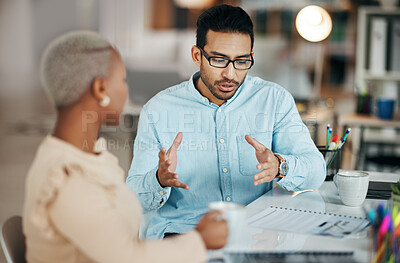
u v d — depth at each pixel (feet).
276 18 24.85
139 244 2.93
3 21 33.53
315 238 3.68
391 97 12.80
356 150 12.85
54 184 2.88
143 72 18.20
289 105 5.57
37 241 3.11
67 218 2.83
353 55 23.59
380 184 5.23
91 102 3.13
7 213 10.41
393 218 3.23
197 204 5.49
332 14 21.80
